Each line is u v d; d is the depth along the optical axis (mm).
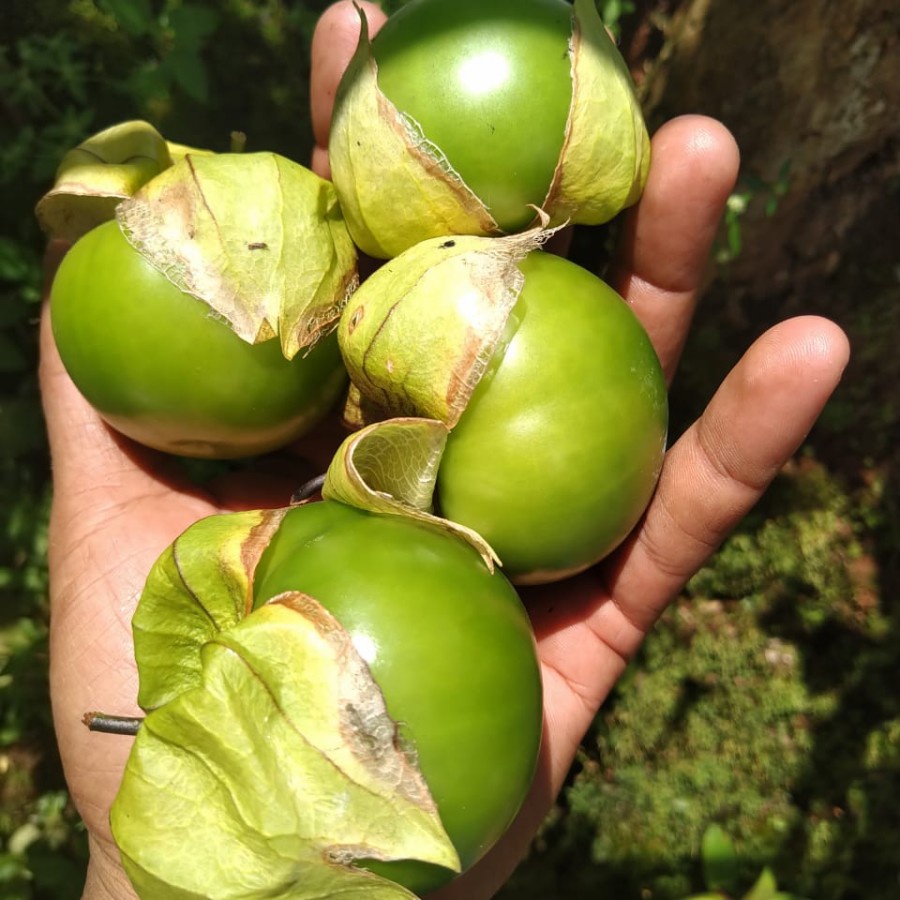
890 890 291
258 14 312
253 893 122
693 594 320
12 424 277
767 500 323
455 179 156
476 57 153
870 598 316
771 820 299
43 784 281
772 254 311
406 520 141
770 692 309
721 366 318
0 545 279
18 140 273
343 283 169
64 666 187
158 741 128
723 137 185
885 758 302
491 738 127
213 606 141
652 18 338
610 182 165
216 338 157
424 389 146
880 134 286
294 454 216
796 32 266
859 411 327
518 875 296
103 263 159
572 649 195
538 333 145
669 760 307
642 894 294
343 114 160
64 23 295
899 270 316
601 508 149
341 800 120
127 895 181
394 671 124
